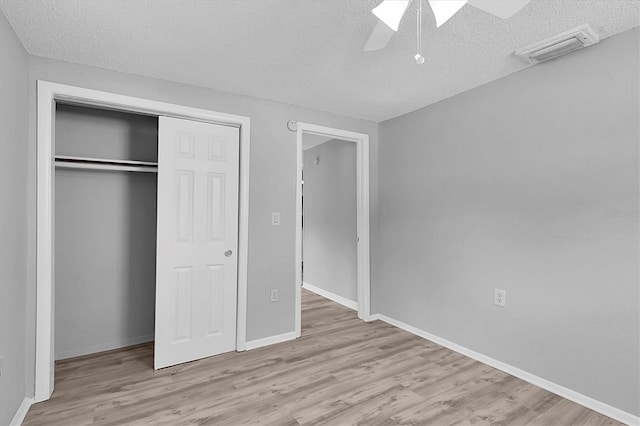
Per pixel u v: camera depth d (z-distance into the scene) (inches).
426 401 82.7
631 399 74.0
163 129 101.3
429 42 80.4
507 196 99.0
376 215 147.3
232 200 112.3
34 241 82.4
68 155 108.1
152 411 78.2
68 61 88.9
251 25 73.5
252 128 116.3
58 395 84.7
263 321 118.0
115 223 116.0
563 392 85.2
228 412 77.9
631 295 74.6
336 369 99.4
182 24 73.0
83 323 110.6
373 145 146.3
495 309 101.7
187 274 104.3
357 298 152.3
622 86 76.0
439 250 120.0
